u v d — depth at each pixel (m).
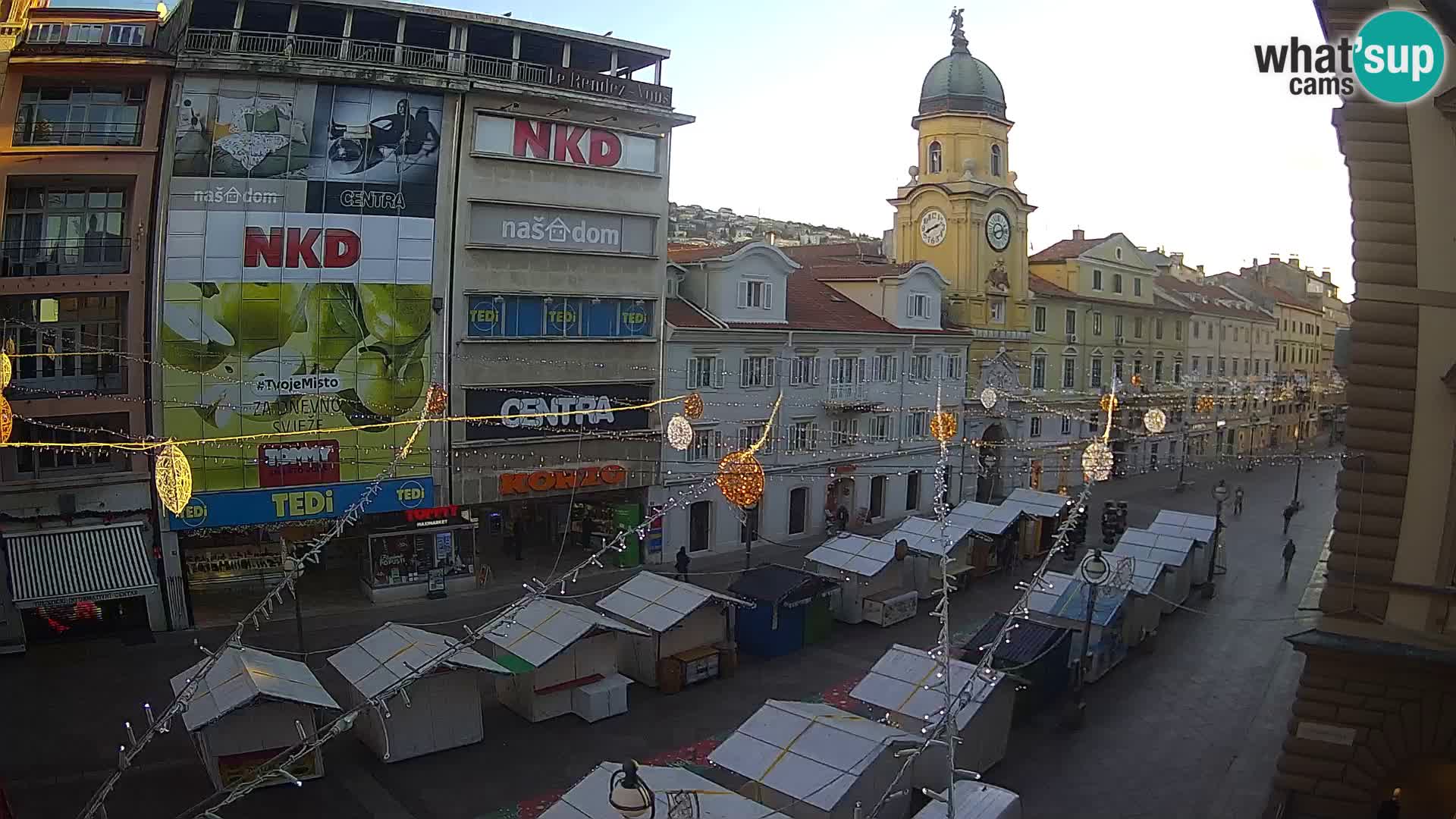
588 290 41.19
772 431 48.84
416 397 37.25
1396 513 18.70
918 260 62.84
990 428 63.59
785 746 20.08
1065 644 29.20
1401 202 18.48
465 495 38.38
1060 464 68.06
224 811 21.17
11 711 26.22
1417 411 18.52
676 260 55.00
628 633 28.97
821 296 57.09
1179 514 42.47
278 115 34.78
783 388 49.22
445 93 37.31
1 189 32.31
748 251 47.25
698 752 24.78
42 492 31.83
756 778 19.44
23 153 32.28
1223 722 27.88
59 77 32.91
